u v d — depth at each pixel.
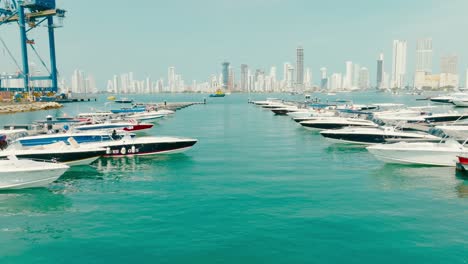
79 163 24.55
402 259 10.79
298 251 11.30
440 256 10.95
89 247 11.90
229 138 39.53
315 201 16.16
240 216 14.31
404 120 40.47
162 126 54.53
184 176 21.45
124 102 134.38
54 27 122.38
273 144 34.59
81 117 53.84
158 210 15.24
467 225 13.28
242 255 11.10
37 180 18.92
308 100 110.50
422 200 16.30
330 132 33.69
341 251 11.30
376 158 25.75
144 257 11.09
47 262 11.05
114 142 27.83
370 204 15.71
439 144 23.91
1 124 58.16
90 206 16.03
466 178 20.38
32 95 114.75
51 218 14.65
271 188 18.39
